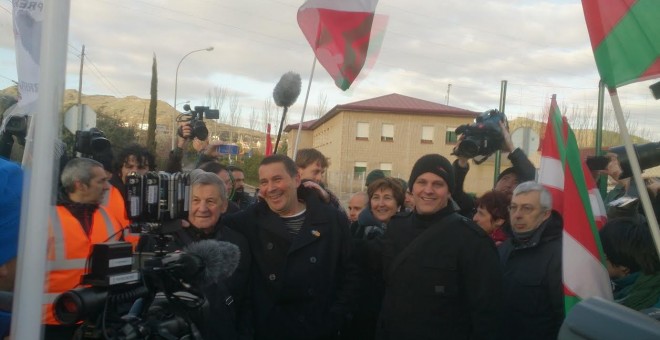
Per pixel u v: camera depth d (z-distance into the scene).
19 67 2.65
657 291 2.46
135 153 4.68
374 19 4.04
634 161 2.33
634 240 2.73
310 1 4.04
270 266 3.20
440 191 2.98
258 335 3.20
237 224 3.30
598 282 2.80
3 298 2.35
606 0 2.45
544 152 3.78
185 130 5.70
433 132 36.84
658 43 2.39
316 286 3.20
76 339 1.86
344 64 4.07
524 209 3.32
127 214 2.23
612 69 2.43
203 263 2.13
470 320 2.90
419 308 2.91
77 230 2.97
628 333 1.65
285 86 4.47
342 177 31.98
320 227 3.27
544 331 3.14
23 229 1.87
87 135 4.68
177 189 2.25
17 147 4.75
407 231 3.08
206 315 2.15
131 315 1.93
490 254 2.89
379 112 36.66
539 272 3.20
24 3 2.62
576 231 2.84
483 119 4.55
